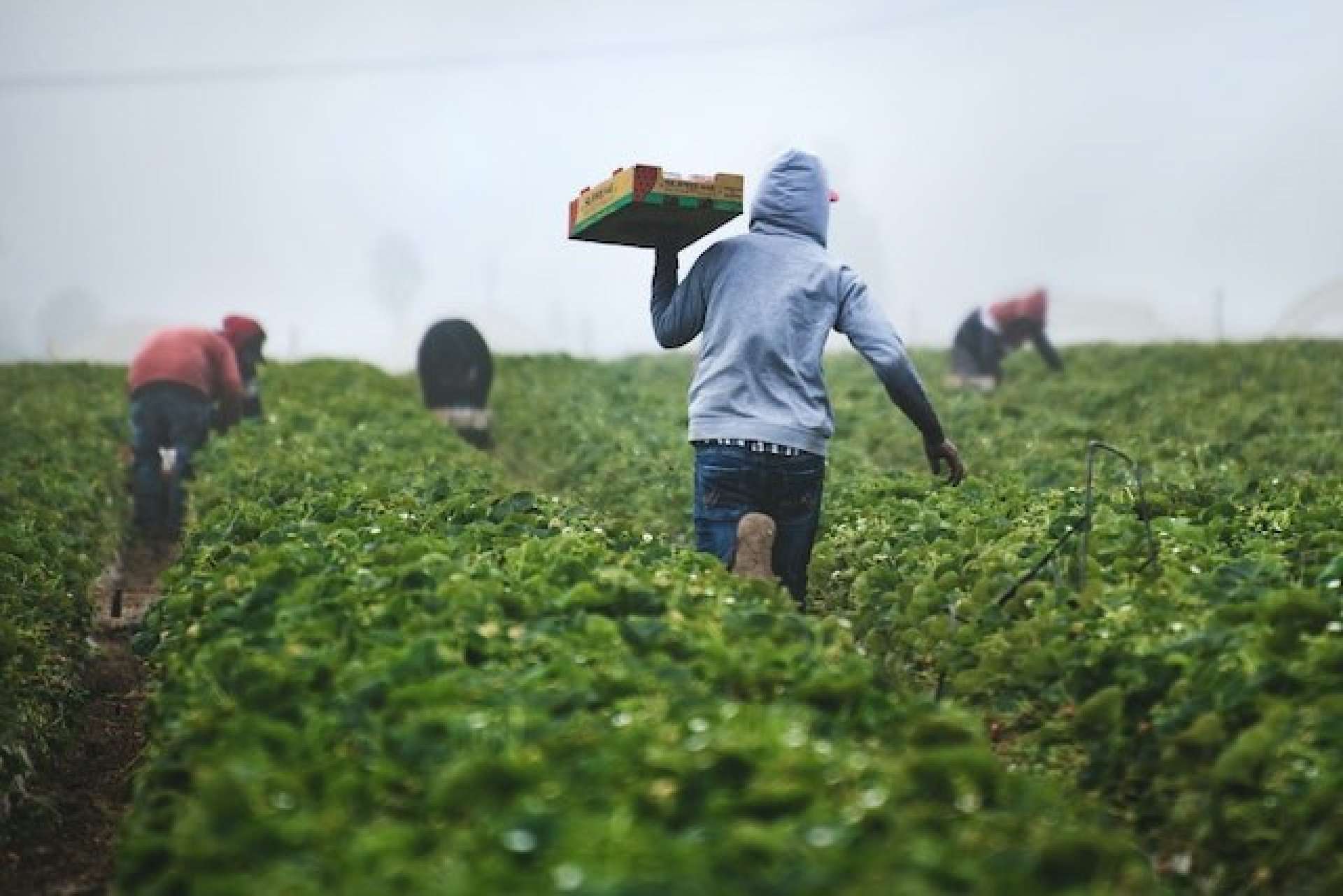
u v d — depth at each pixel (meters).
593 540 17.08
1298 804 10.98
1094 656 13.37
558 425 51.91
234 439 37.16
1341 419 49.34
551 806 9.18
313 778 10.04
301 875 8.66
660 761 9.55
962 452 40.81
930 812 9.57
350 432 39.50
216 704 11.93
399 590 14.23
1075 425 45.75
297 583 14.70
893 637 16.55
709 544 17.77
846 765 9.92
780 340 17.59
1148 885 9.28
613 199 18.05
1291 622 13.20
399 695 11.00
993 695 14.19
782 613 13.95
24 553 21.61
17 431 44.62
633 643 12.52
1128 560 16.34
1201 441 45.75
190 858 9.06
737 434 17.47
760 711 10.90
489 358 52.00
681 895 7.91
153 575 36.16
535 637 12.59
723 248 18.19
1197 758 11.89
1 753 15.92
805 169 18.38
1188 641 13.10
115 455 44.44
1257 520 19.64
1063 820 10.63
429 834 9.13
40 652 18.59
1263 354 65.69
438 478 26.05
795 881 8.16
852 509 22.72
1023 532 18.30
